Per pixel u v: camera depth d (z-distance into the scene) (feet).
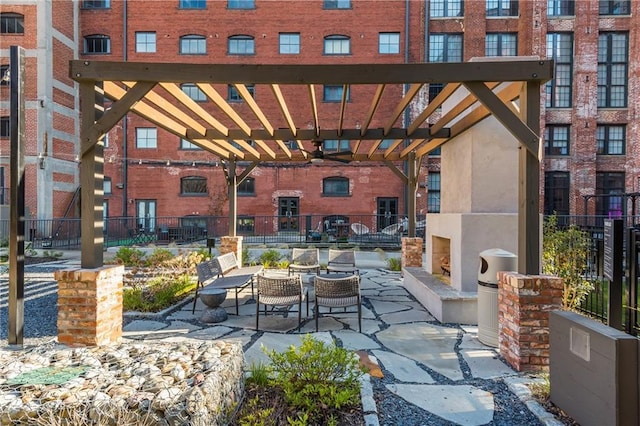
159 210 61.00
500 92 13.96
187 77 11.57
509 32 58.44
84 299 11.50
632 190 56.13
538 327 11.00
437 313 16.65
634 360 6.95
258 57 61.00
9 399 7.11
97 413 6.77
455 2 59.67
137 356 9.36
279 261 32.73
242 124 18.89
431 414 8.79
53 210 56.65
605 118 57.06
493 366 11.51
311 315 17.46
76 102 62.28
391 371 11.17
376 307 18.97
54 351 9.80
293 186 60.70
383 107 58.95
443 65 11.39
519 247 11.65
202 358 9.01
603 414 7.25
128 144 61.26
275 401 9.07
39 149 54.95
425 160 59.16
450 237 18.52
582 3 55.83
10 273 11.76
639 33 55.67
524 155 11.40
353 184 60.18
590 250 16.84
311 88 13.78
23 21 55.83
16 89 11.91
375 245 42.24
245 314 17.72
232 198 29.17
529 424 8.39
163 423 6.66
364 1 60.03
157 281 21.29
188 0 61.52
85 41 62.69
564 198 57.11
